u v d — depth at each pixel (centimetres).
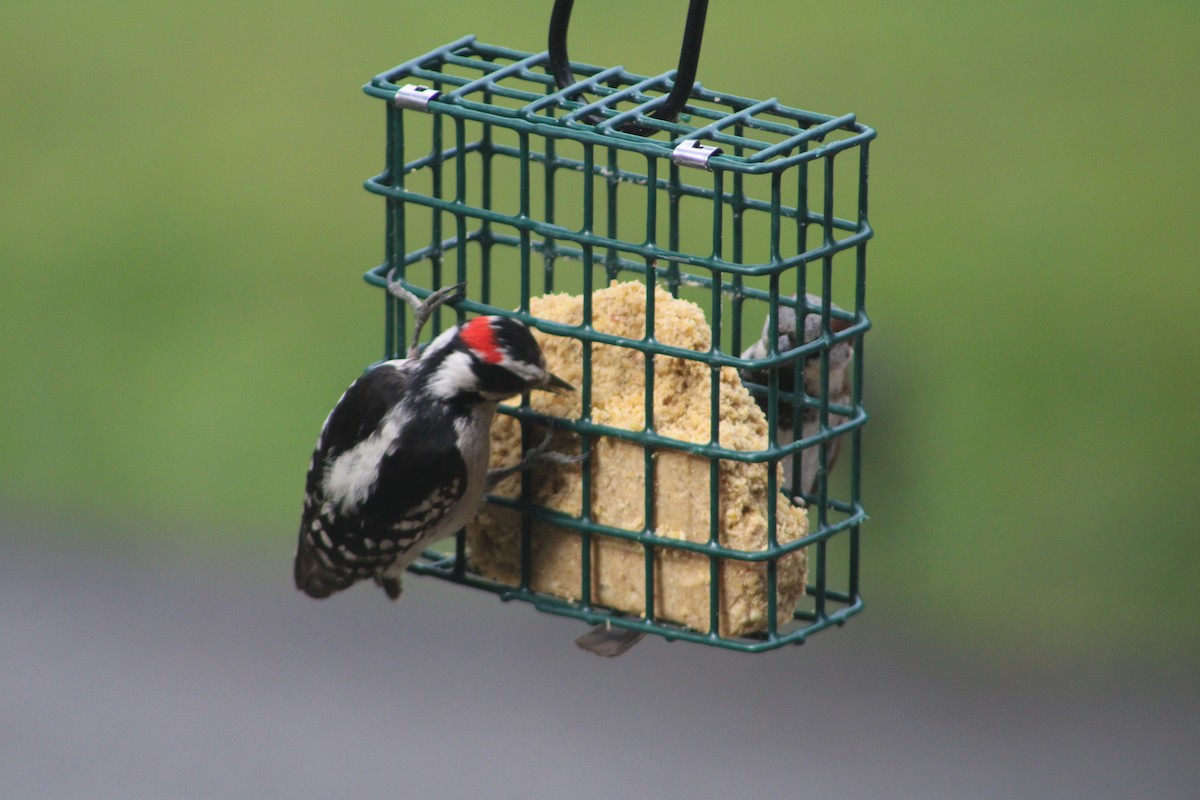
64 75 1972
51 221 1784
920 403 1410
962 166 1791
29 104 1922
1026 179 1766
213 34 1995
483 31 1934
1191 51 1942
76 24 2042
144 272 1722
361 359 1639
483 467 802
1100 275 1677
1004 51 1928
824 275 769
